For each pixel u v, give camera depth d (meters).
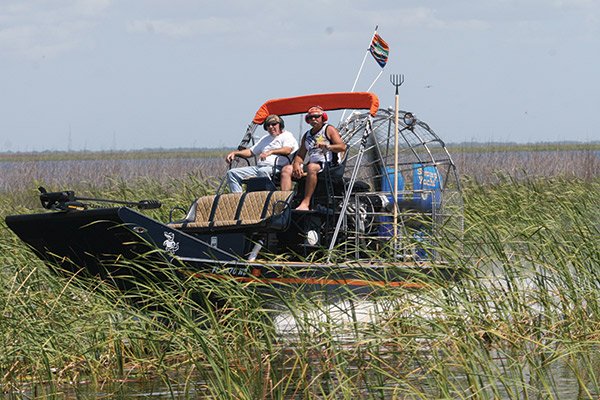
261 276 25.98
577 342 21.19
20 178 68.00
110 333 22.95
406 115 30.62
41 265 26.36
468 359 20.39
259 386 20.58
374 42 31.94
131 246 24.70
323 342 21.08
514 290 25.30
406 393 19.27
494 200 40.66
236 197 28.28
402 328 23.02
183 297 22.88
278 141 31.41
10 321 23.19
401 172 31.36
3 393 21.36
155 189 49.88
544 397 19.81
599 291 25.41
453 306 23.70
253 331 22.83
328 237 29.39
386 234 30.02
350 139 30.36
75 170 71.12
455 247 27.56
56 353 22.33
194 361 20.72
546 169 69.88
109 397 20.95
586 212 37.81
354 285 27.05
